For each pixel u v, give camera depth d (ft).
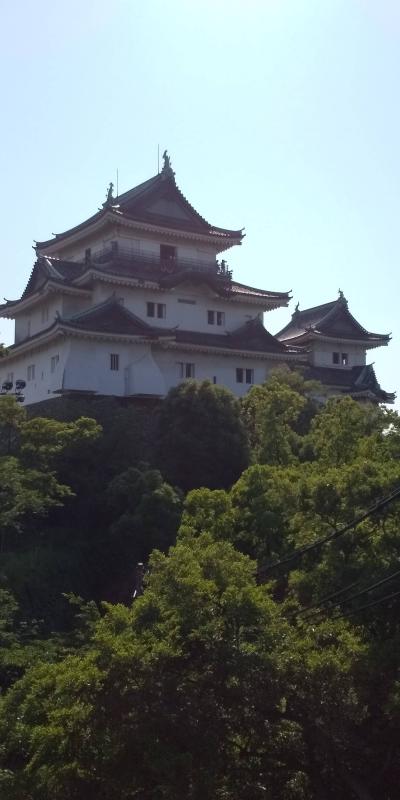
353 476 91.30
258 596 71.77
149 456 188.44
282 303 268.21
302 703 70.13
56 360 229.04
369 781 74.23
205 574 74.69
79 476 181.57
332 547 87.25
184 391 189.16
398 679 74.54
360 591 81.25
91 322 220.64
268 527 101.96
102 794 68.69
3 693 114.21
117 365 226.38
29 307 260.42
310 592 86.43
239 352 245.86
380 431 123.54
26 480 157.07
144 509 163.94
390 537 85.81
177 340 233.96
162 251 261.24
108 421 194.08
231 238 267.18
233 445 184.44
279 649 70.85
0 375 269.23
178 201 264.72
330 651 74.23
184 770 62.54
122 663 65.67
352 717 70.95
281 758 71.36
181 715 64.90
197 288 252.21
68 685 65.92
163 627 70.90
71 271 249.14
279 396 169.48
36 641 122.83
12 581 158.71
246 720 67.67
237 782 70.08
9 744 77.92
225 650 68.23
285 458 151.94
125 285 238.89
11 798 70.28
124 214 246.06
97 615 119.14
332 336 286.25
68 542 178.29
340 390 277.44
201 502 106.52
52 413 200.03
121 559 172.65
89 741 66.49
